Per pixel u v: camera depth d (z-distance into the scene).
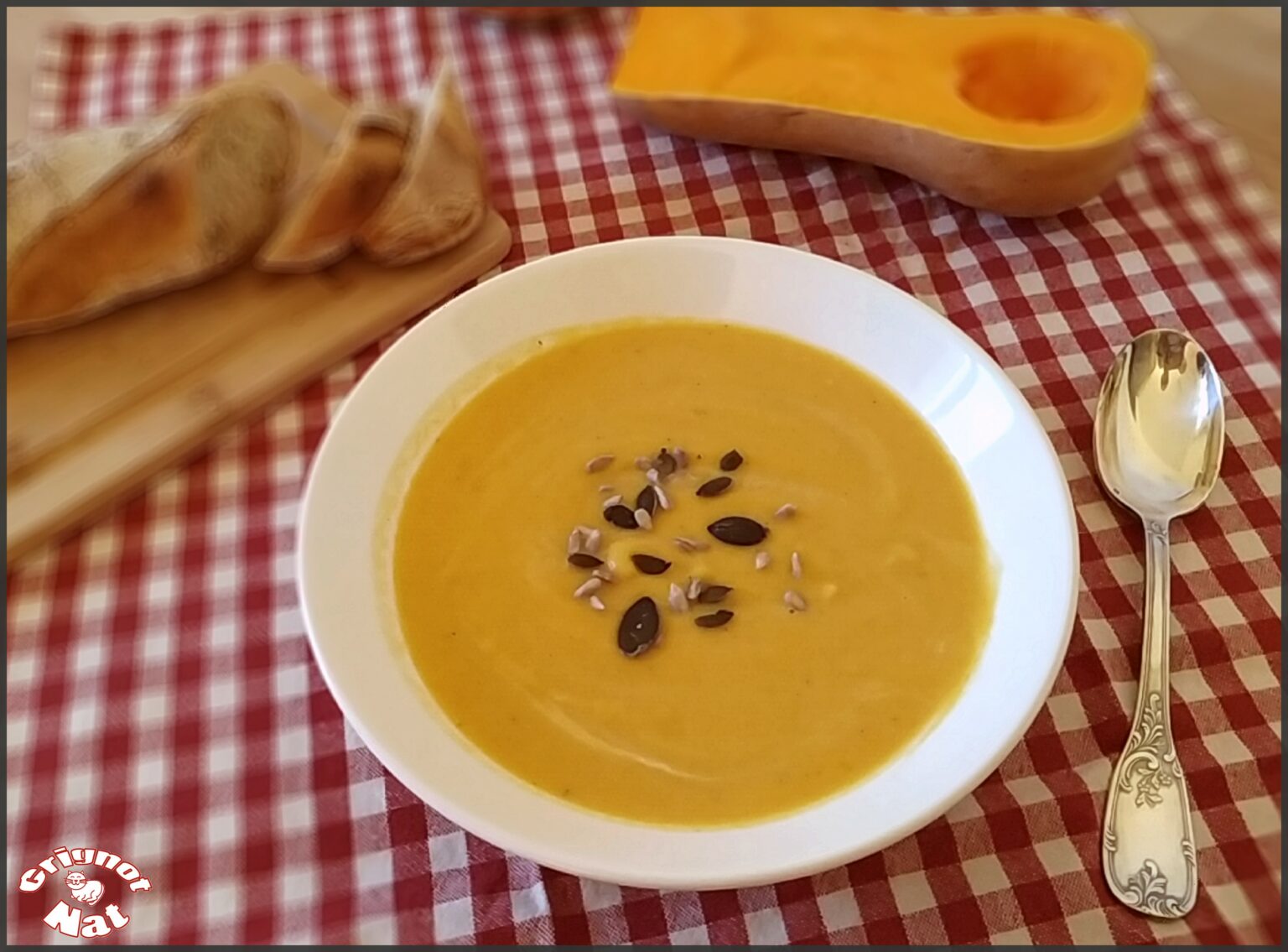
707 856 0.26
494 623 0.31
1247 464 0.36
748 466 0.34
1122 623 0.32
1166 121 0.47
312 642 0.28
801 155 0.46
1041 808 0.29
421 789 0.26
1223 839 0.29
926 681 0.30
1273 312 0.40
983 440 0.33
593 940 0.28
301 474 0.37
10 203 0.38
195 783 0.31
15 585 0.35
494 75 0.50
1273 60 0.55
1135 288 0.41
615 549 0.32
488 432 0.35
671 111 0.44
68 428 0.37
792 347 0.37
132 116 0.50
